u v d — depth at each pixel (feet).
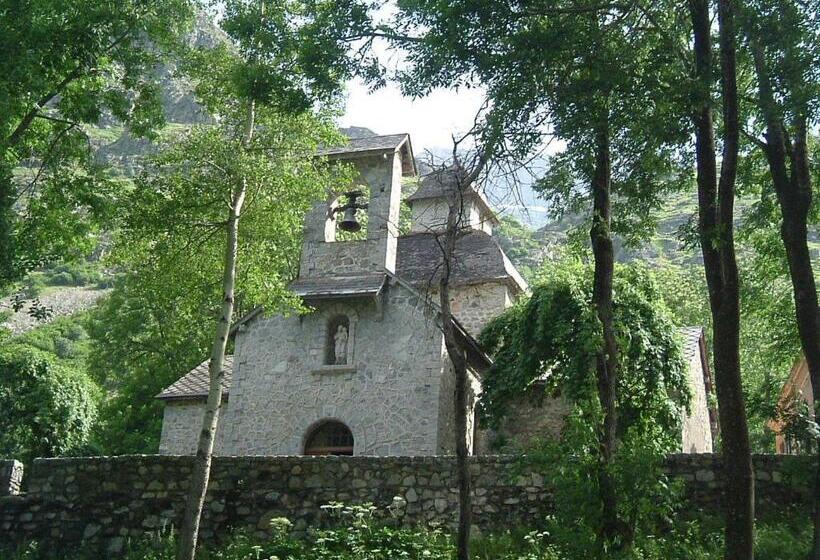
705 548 40.04
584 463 34.60
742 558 33.58
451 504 46.75
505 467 46.78
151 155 52.06
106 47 53.88
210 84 52.95
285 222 54.19
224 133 53.21
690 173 44.21
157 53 56.29
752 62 44.45
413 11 39.22
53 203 55.62
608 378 38.29
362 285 66.28
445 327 35.19
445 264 35.99
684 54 40.91
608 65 38.22
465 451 34.27
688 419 72.74
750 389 101.04
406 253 91.61
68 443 75.66
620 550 33.83
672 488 35.94
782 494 44.01
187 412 79.15
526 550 41.96
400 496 47.52
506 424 70.08
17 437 73.15
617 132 40.50
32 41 49.75
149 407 107.14
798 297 42.11
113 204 52.75
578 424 35.06
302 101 44.34
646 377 59.16
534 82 38.24
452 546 42.34
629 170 42.93
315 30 42.65
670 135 38.93
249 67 45.52
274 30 46.52
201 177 51.42
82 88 55.77
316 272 68.49
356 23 41.16
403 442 62.95
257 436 66.49
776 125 42.01
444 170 37.17
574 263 63.31
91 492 51.01
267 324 69.31
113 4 52.80
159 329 108.78
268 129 52.47
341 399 65.51
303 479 49.11
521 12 38.99
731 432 34.91
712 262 36.94
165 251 53.01
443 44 38.19
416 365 64.64
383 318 66.54
